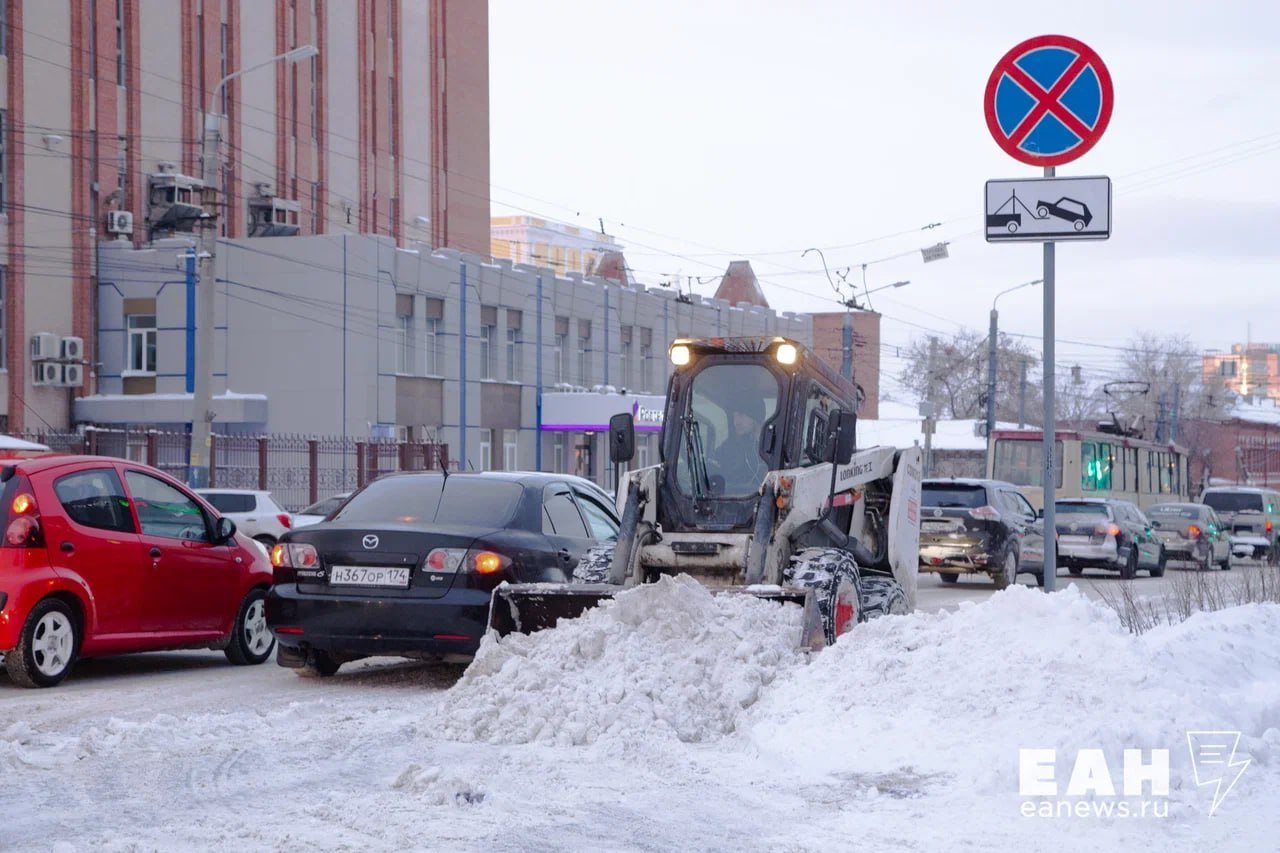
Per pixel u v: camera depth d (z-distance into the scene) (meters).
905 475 12.64
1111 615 8.43
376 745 7.68
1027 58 12.75
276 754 7.41
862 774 6.79
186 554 11.62
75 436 34.19
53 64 42.97
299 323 44.31
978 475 52.56
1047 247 13.02
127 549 11.09
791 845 5.68
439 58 62.22
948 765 6.77
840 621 10.04
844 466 11.60
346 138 55.78
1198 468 105.31
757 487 10.69
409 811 6.08
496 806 6.19
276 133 51.59
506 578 10.41
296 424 44.25
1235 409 115.00
